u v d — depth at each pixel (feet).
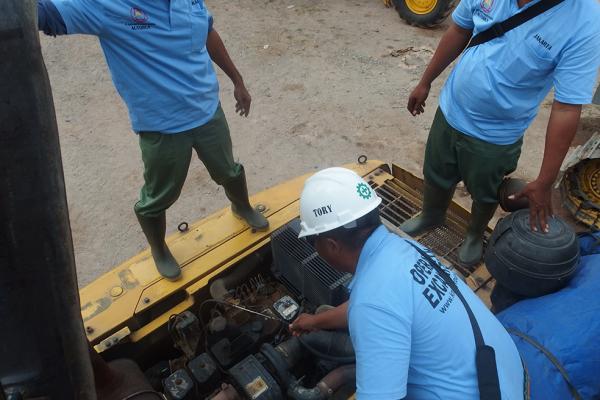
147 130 7.45
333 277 7.32
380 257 5.37
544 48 6.75
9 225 2.13
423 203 9.42
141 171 15.83
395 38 21.74
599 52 6.63
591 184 12.89
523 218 7.36
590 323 6.65
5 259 2.21
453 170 8.69
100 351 7.31
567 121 6.89
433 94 18.65
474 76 7.45
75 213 14.53
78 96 18.89
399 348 4.95
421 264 5.50
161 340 8.07
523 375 5.78
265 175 15.58
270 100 18.51
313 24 22.85
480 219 8.73
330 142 16.71
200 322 8.13
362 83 19.22
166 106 7.23
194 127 7.58
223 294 8.08
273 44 21.52
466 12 7.95
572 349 6.53
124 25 6.57
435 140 8.57
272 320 7.79
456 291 5.56
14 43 1.86
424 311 5.16
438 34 21.97
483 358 5.20
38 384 2.64
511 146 7.94
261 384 6.53
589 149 12.87
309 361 7.34
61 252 2.27
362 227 5.53
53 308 2.40
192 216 14.28
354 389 6.94
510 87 7.24
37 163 2.06
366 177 10.45
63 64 20.56
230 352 7.26
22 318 2.39
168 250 8.33
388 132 17.06
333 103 18.30
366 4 24.44
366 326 5.06
